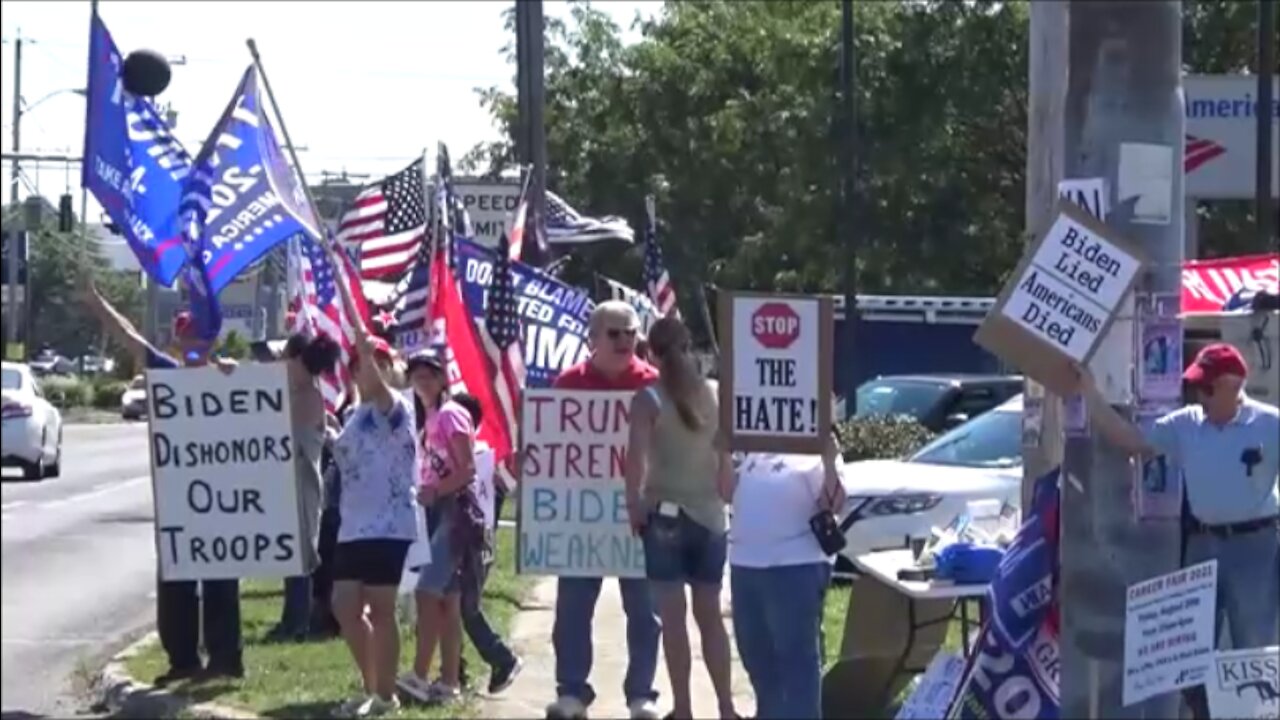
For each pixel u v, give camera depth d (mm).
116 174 11070
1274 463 8844
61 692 11336
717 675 9258
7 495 27250
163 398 10273
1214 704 7727
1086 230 7273
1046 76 10289
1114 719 7535
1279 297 14133
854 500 14742
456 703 10430
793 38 35750
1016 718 8266
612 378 9836
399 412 10023
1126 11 7371
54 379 56531
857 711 9898
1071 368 7316
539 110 18938
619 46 42938
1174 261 7496
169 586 11172
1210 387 8797
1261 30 24016
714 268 39250
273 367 10273
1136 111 7387
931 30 33875
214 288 11117
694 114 41125
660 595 9188
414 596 11539
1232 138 28656
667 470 9125
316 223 11258
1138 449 7355
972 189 34594
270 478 10273
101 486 29438
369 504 10031
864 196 34188
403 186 17969
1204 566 7621
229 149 11250
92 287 10781
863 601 10016
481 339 12305
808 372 8398
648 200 14078
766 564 8523
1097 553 7492
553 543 9781
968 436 16000
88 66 11008
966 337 31234
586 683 9875
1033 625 8258
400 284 17172
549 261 19094
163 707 10406
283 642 12742
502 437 12227
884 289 34844
